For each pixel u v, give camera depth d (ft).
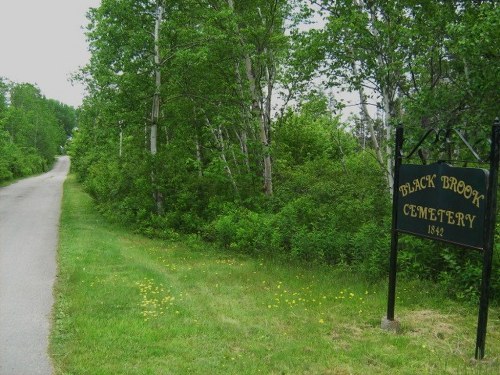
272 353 18.95
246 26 56.54
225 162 54.54
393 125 36.88
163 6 58.39
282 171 66.95
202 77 57.77
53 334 20.40
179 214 55.36
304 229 39.60
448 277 28.14
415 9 39.32
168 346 19.17
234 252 43.65
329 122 77.00
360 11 41.96
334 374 17.13
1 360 17.72
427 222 20.53
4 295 26.48
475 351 18.60
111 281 29.78
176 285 30.12
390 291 22.62
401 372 17.34
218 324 22.40
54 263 35.19
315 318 23.86
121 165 66.13
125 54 55.57
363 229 35.88
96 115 79.71
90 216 68.59
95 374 16.37
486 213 17.75
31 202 87.10
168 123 61.62
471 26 30.01
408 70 39.01
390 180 43.60
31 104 250.78
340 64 42.73
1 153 142.31
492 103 31.24
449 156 31.65
